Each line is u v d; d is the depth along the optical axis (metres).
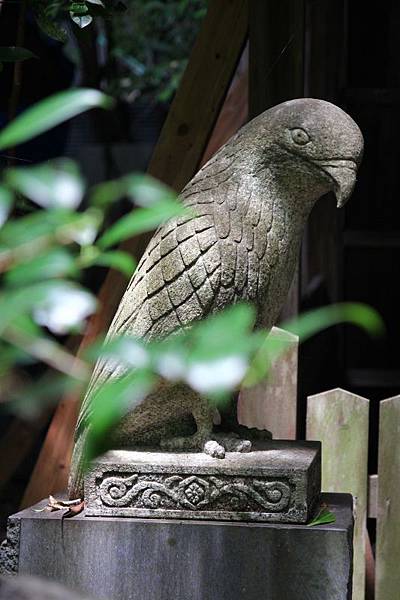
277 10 6.33
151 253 4.32
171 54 11.02
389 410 5.74
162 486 4.28
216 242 4.21
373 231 7.69
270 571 4.18
